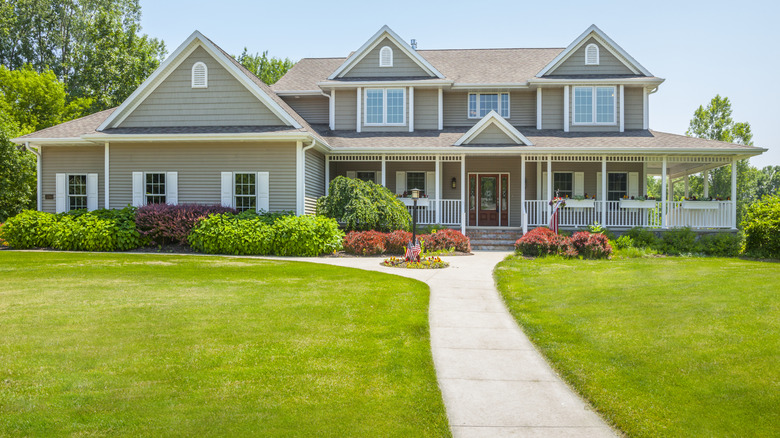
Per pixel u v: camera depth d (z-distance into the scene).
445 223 20.34
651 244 17.27
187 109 18.47
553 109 21.81
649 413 4.18
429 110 22.02
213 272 11.41
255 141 17.72
